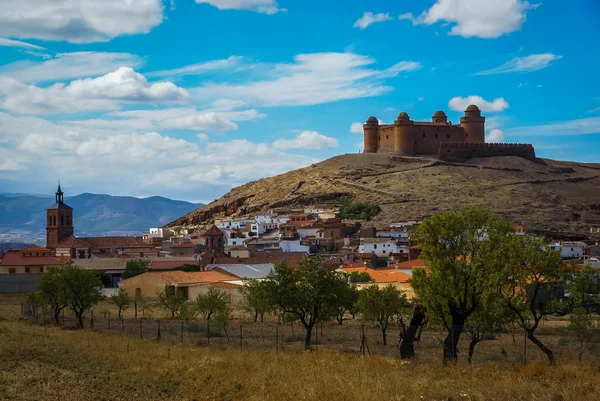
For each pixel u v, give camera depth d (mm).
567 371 40000
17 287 128500
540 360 50344
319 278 63656
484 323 52094
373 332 77875
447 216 54281
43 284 81125
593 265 149250
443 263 50688
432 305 51312
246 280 104875
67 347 54469
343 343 67188
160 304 110250
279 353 52250
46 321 82438
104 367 45938
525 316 55062
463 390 35312
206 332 74875
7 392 37688
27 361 47750
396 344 66500
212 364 45781
